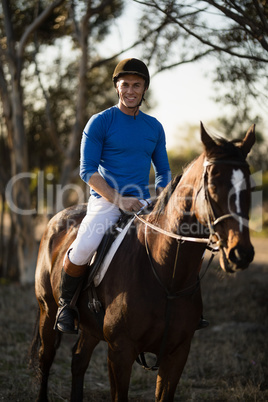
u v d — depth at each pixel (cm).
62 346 591
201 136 252
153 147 333
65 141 1238
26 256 1070
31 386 450
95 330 342
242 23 452
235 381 477
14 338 613
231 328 664
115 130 319
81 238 320
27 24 1067
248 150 254
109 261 312
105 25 1074
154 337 294
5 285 1036
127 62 313
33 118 1222
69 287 334
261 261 1352
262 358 530
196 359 544
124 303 293
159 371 308
